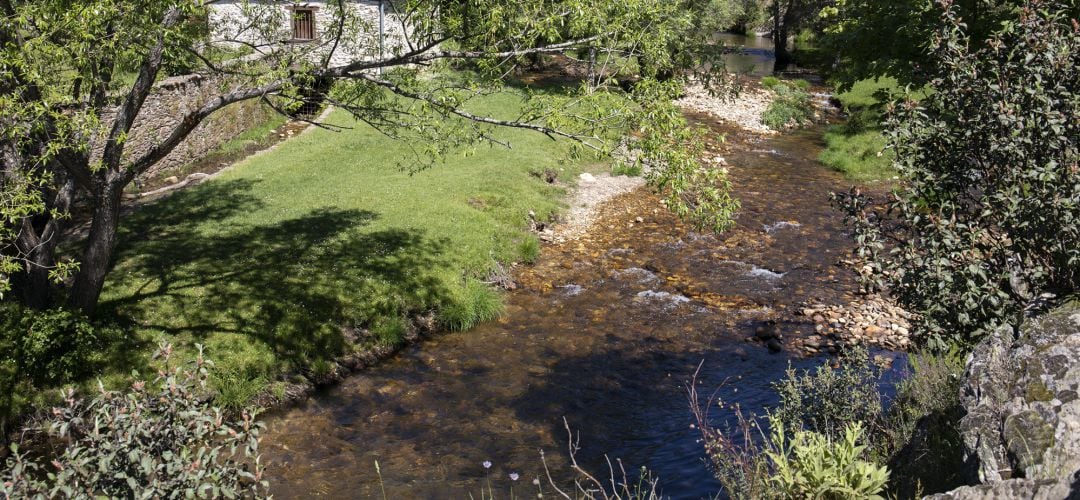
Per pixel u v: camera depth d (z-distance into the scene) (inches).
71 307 617.3
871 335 703.1
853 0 902.4
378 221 901.2
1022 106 353.7
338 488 484.4
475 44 590.9
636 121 563.5
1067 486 221.6
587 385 623.8
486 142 1280.8
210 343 627.8
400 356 678.5
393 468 510.0
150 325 641.0
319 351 650.2
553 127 572.4
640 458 515.5
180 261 760.3
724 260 901.8
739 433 524.4
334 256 794.2
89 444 249.0
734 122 1689.2
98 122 512.4
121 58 539.8
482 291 772.0
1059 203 322.0
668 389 615.5
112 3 501.7
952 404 346.3
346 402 601.9
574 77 1962.4
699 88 1958.7
